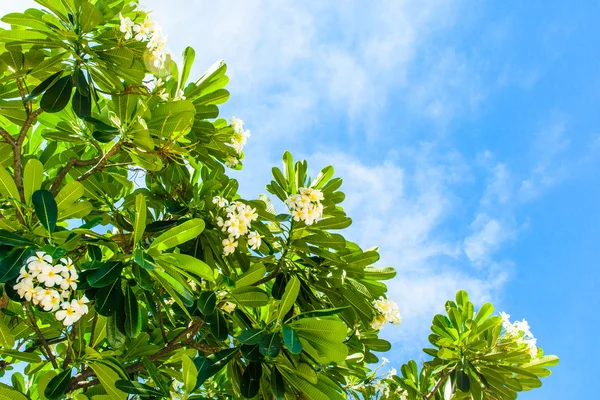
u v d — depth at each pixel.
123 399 2.53
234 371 2.91
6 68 2.82
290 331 2.47
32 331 2.81
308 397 2.73
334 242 3.22
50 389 2.36
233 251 3.05
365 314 3.24
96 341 2.70
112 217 3.25
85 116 2.74
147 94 2.87
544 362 4.52
